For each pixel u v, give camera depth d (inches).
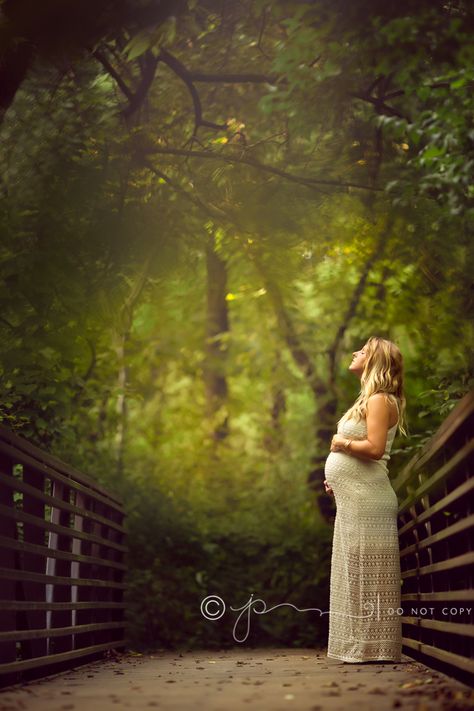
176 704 189.5
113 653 378.3
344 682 229.1
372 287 557.6
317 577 591.8
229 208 419.5
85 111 372.2
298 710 175.6
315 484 630.5
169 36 322.0
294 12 330.3
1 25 294.7
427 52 318.7
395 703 177.6
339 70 331.3
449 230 377.4
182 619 569.6
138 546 579.2
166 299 693.3
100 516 345.1
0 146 362.9
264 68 438.6
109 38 337.4
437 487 252.1
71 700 199.8
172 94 434.3
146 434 753.0
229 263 649.6
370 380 289.7
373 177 423.2
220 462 724.7
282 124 430.3
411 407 467.8
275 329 741.9
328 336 677.9
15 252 351.3
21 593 243.0
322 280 642.8
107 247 363.9
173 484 665.6
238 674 269.7
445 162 297.0
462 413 205.5
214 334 800.3
